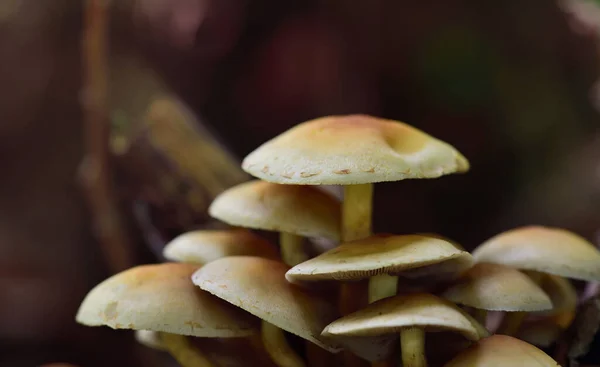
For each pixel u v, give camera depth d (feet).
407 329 0.80
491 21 1.96
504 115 2.02
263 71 2.00
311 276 0.82
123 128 1.14
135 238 1.24
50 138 1.65
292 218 0.86
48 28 1.60
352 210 0.87
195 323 0.83
